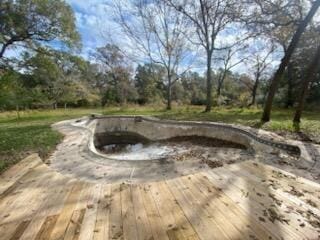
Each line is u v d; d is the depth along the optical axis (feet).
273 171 13.35
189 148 28.35
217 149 20.12
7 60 40.78
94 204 10.06
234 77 108.78
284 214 8.72
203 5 47.47
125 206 9.78
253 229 7.83
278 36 44.39
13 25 37.32
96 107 96.68
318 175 12.84
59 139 24.97
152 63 64.23
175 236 7.61
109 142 38.01
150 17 57.41
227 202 9.75
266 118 32.32
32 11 38.58
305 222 8.19
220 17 47.29
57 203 10.23
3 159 17.34
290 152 17.47
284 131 25.09
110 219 8.79
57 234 7.89
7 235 7.91
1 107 66.54
